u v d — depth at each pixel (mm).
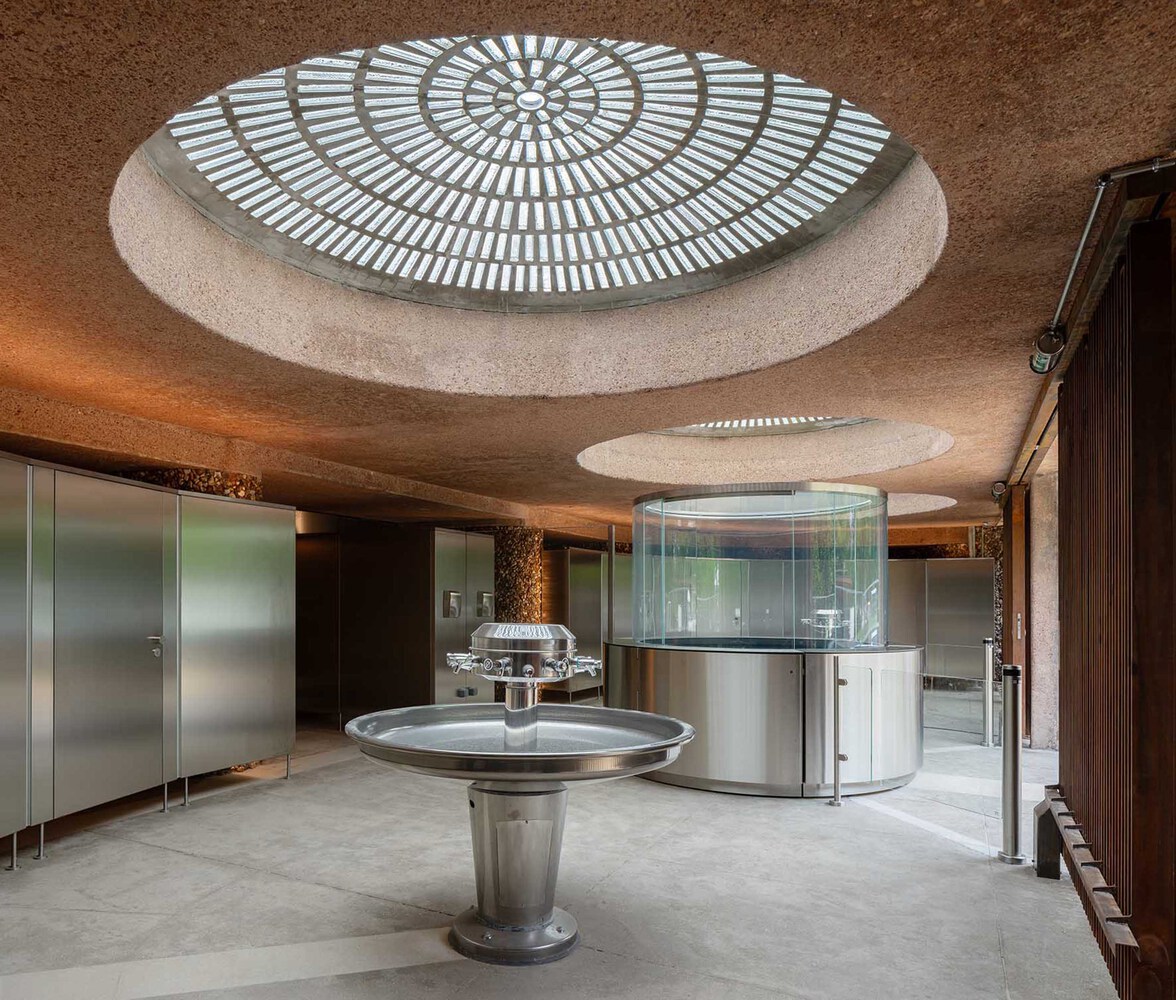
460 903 4512
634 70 3412
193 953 3869
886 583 8289
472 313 6098
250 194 4473
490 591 12312
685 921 4328
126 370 5504
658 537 8477
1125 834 3338
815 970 3773
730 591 8141
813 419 9961
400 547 11367
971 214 3352
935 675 16859
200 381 5766
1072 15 2223
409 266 5410
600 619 16031
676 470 10672
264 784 7406
